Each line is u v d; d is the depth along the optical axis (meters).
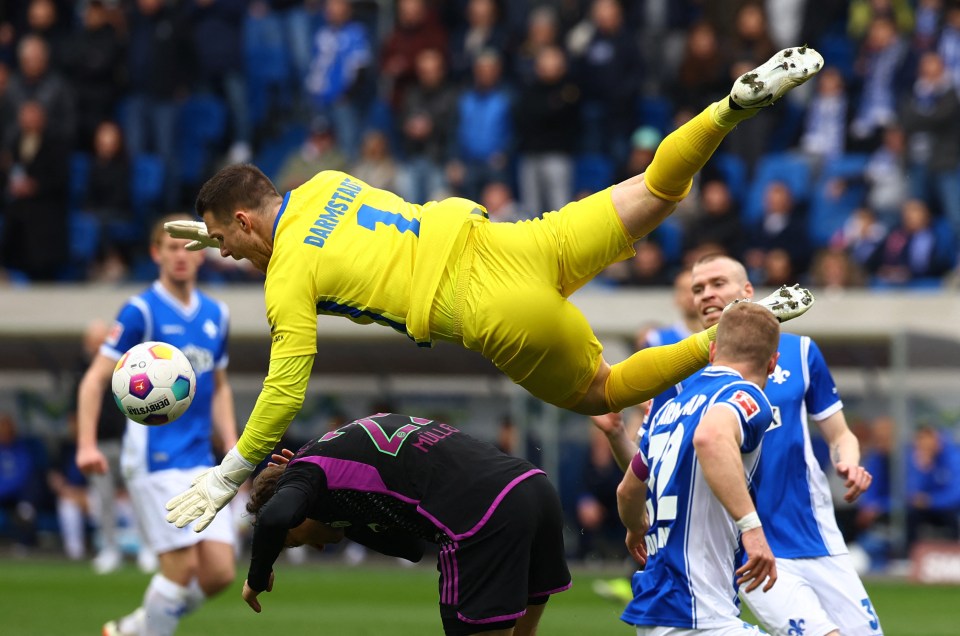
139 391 14.86
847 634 16.02
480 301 13.22
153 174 48.12
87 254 46.53
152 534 20.12
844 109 45.09
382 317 13.47
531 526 13.11
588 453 37.19
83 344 39.50
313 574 35.81
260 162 49.56
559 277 13.38
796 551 15.93
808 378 16.38
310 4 50.69
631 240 13.39
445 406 37.97
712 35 44.22
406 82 47.19
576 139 43.75
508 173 44.59
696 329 19.22
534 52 45.19
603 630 24.95
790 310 14.21
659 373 13.77
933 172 42.56
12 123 46.81
